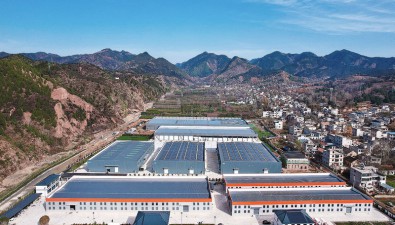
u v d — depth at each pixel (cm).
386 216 10975
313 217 10681
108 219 10600
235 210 10938
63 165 16938
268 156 16175
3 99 19975
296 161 16500
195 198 11212
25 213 11019
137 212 10894
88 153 19412
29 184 14088
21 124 19188
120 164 15500
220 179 14550
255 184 12688
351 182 14238
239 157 15888
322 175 13800
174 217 10794
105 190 11856
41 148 18700
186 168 15275
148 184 12525
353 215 11044
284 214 9650
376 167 15762
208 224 10288
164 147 18425
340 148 19100
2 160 15400
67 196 11294
